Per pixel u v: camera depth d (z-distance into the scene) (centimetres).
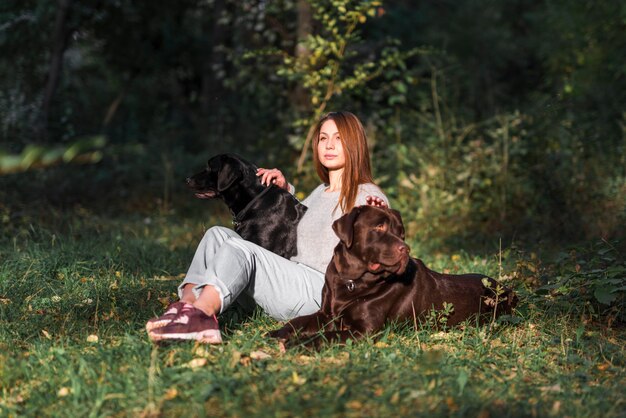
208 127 1385
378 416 288
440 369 343
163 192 1059
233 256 380
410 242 791
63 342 389
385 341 382
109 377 323
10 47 1245
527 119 968
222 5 1299
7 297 488
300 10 1012
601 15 1383
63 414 297
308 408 291
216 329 364
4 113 1088
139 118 1752
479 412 295
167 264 621
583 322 441
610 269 463
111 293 500
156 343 359
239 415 286
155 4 1552
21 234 718
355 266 375
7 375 331
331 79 890
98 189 1037
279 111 1108
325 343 372
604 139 1035
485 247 761
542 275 524
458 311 420
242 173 493
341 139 411
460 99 1398
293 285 405
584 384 340
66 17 1227
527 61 1859
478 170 922
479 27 1736
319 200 430
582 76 1342
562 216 820
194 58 1734
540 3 1911
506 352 389
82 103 1542
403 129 1030
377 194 407
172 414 294
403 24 1708
